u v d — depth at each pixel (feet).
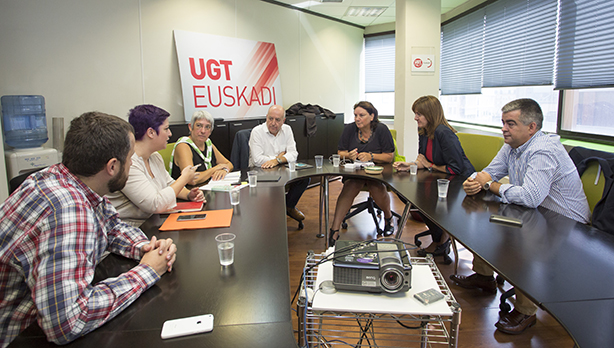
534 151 6.15
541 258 4.12
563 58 12.26
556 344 5.84
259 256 4.29
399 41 16.65
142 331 2.85
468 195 6.99
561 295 3.31
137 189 5.60
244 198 7.00
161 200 5.81
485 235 4.85
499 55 16.35
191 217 5.77
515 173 6.68
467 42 19.06
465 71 19.36
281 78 19.42
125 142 3.36
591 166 6.47
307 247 10.21
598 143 11.53
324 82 22.16
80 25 11.59
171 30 14.21
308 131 18.34
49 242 2.81
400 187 7.72
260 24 17.81
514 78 15.33
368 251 3.97
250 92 17.17
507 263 3.99
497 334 6.09
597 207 5.66
